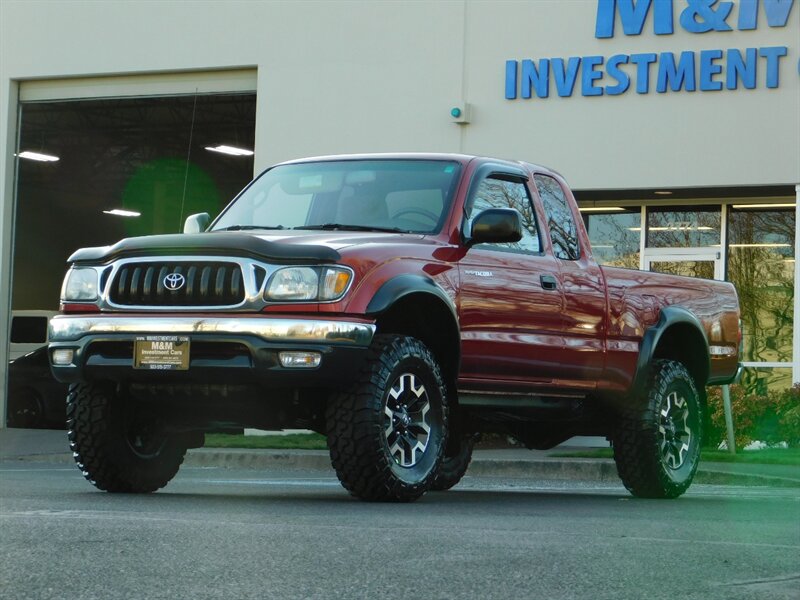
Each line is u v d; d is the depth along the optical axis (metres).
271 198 9.36
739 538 6.12
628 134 20.33
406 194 8.90
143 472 8.78
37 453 18.02
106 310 8.07
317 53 22.33
